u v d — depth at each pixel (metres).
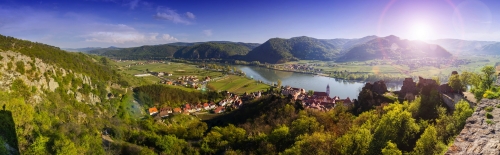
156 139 81.38
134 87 186.12
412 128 49.62
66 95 111.38
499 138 15.97
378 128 50.53
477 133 17.25
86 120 92.44
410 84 99.69
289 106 105.38
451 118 46.34
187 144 82.81
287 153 55.81
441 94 72.56
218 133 88.75
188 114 164.25
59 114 82.81
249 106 131.62
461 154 15.41
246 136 85.25
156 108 165.88
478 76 72.06
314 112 98.81
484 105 22.05
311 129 72.44
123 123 113.12
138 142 82.94
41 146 48.75
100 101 136.38
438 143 38.22
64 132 62.47
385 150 41.06
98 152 62.56
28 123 56.19
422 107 66.56
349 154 49.44
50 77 108.06
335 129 72.50
